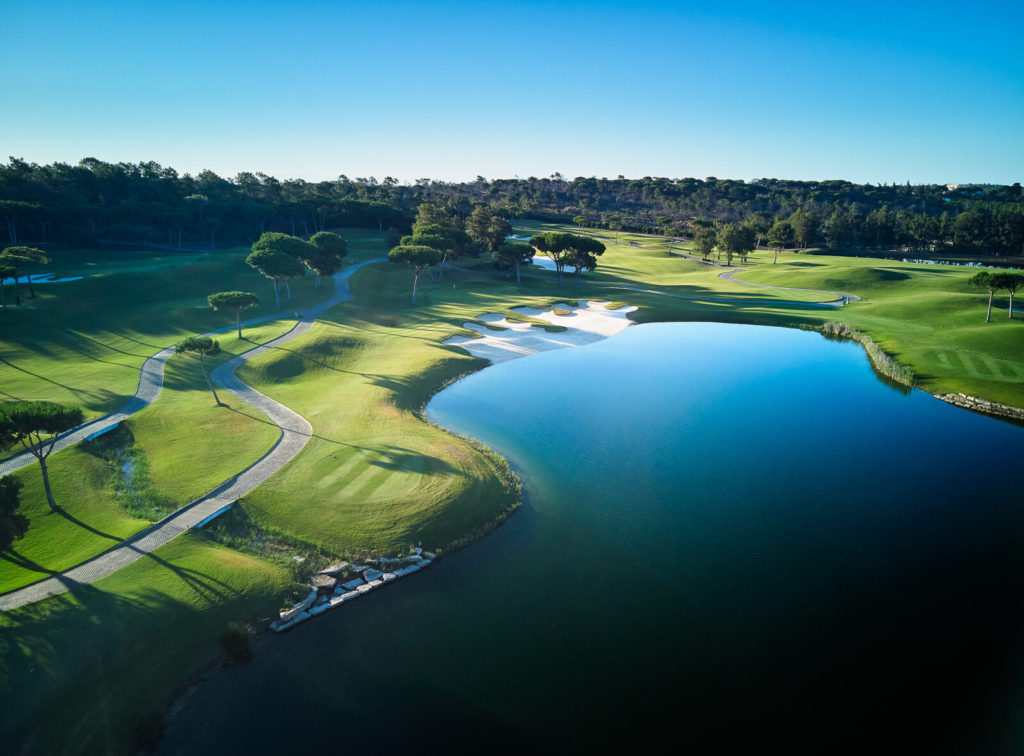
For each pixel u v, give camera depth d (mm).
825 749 21906
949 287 115750
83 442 45344
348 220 170250
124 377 61156
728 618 29141
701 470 46156
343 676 25250
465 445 48125
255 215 150250
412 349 75000
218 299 72312
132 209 137625
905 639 27766
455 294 112625
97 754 21422
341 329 81750
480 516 37562
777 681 25188
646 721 23125
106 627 26469
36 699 22906
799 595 31000
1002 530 37406
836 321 96812
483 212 139500
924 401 62594
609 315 102000
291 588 30406
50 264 105062
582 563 33625
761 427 55281
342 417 52250
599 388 66688
